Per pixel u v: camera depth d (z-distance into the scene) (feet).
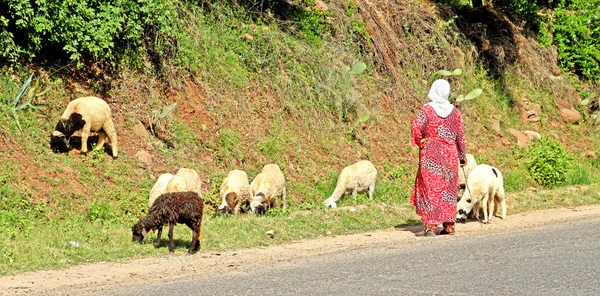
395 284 26.35
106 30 50.67
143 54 55.31
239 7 67.82
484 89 82.02
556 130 83.87
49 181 42.55
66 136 45.19
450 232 41.86
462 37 84.64
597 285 25.61
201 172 50.90
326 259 33.37
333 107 65.00
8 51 47.42
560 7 100.53
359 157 62.13
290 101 62.34
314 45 69.05
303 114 62.18
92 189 43.93
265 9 69.77
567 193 60.90
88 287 27.37
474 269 29.07
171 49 57.11
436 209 41.11
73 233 37.06
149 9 54.19
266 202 47.32
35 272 30.32
